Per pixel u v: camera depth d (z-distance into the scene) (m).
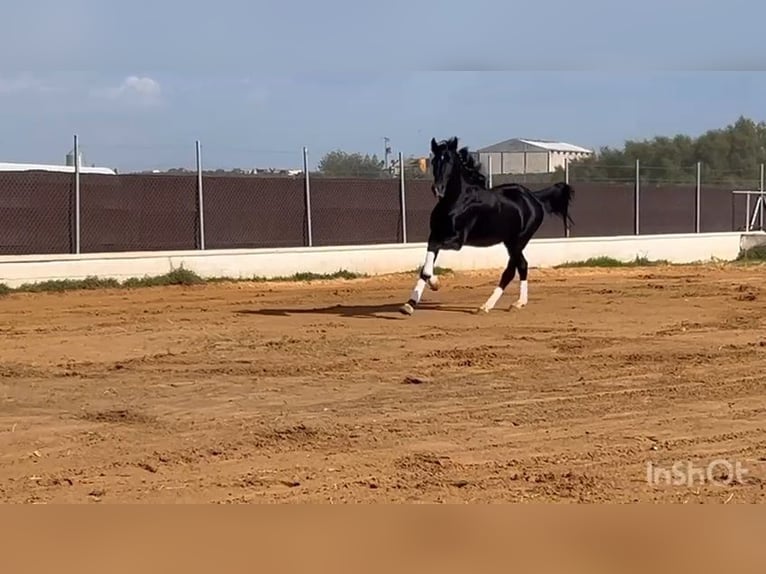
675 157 57.84
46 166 24.36
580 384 10.33
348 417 8.79
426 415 8.91
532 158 40.97
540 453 7.66
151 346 12.64
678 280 24.00
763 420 8.77
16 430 8.24
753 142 61.28
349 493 6.55
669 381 10.50
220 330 14.11
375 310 16.78
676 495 6.55
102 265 21.11
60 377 10.59
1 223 20.31
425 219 27.27
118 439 7.98
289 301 18.64
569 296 19.30
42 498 6.39
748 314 16.14
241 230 23.72
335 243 25.38
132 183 22.06
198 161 22.92
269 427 8.38
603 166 35.03
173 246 22.67
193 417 8.76
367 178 25.94
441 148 15.29
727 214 36.16
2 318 15.66
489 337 13.47
